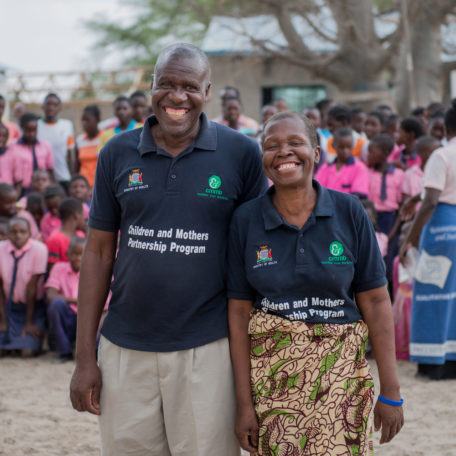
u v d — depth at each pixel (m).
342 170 7.93
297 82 19.70
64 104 20.05
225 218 3.29
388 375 3.28
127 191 3.26
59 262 7.69
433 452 4.76
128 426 3.29
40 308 7.78
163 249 3.21
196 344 3.23
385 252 7.55
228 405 3.29
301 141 3.18
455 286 6.31
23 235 7.62
